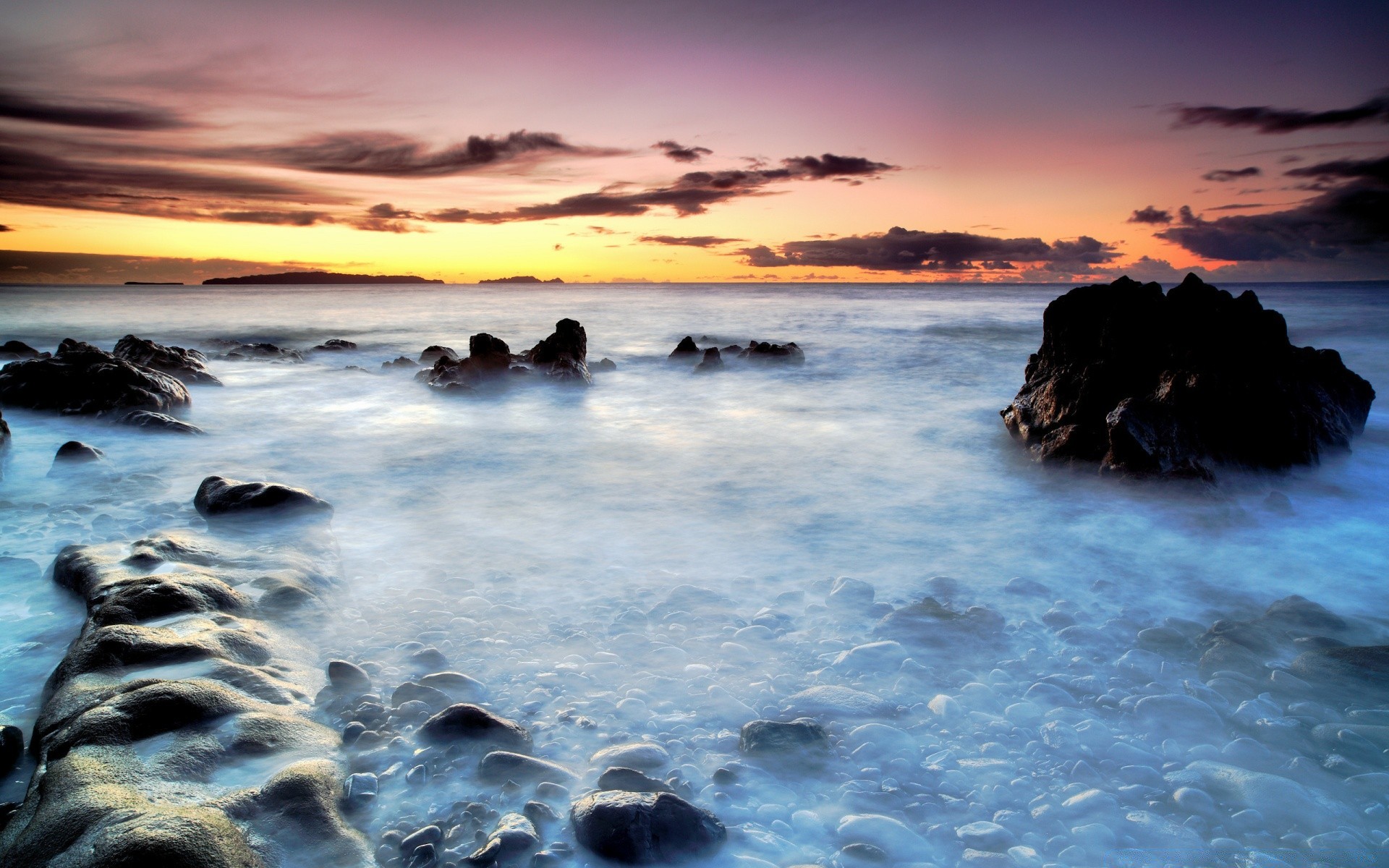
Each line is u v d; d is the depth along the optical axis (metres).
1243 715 4.19
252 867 2.72
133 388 13.09
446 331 36.38
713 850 3.09
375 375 19.77
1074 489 9.22
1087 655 4.98
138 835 2.56
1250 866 3.08
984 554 7.00
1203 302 10.60
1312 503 8.53
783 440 12.18
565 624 5.35
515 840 3.05
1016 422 11.73
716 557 6.86
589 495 8.84
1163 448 9.05
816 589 6.11
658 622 5.40
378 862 2.97
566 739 3.95
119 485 8.56
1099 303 11.28
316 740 3.68
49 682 4.14
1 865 2.65
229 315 46.66
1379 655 4.59
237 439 11.78
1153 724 4.12
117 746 3.26
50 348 27.59
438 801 3.38
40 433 11.59
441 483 9.30
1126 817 3.37
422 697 4.15
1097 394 10.29
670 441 12.08
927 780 3.65
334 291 147.38
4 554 6.36
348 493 8.80
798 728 3.91
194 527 7.02
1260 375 9.94
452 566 6.48
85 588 5.27
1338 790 3.57
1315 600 6.00
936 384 18.52
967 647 5.04
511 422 13.55
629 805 3.12
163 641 4.21
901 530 7.68
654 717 4.17
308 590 5.48
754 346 23.27
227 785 3.18
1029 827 3.33
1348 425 11.21
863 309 53.69
